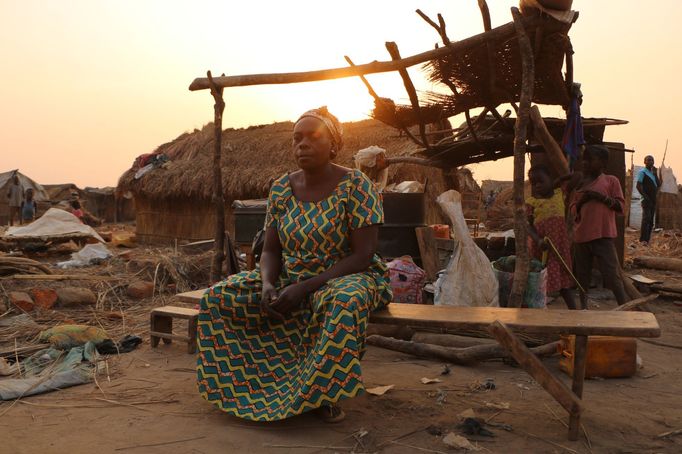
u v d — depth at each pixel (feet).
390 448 8.89
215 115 20.62
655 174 42.34
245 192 43.29
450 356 13.58
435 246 20.99
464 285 16.62
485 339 14.61
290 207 10.87
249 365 10.23
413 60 17.38
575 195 18.57
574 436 9.14
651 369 13.46
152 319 15.34
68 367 13.05
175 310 15.26
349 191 10.50
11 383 11.55
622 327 8.98
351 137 43.04
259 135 50.06
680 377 12.84
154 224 51.98
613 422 9.97
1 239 36.65
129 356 14.46
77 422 9.94
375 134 42.09
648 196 42.09
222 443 9.03
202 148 52.08
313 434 9.41
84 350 14.21
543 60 16.88
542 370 9.02
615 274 17.83
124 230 80.94
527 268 15.14
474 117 23.38
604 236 17.85
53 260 35.29
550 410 10.55
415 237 21.24
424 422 9.93
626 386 12.15
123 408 10.63
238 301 10.37
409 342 14.37
